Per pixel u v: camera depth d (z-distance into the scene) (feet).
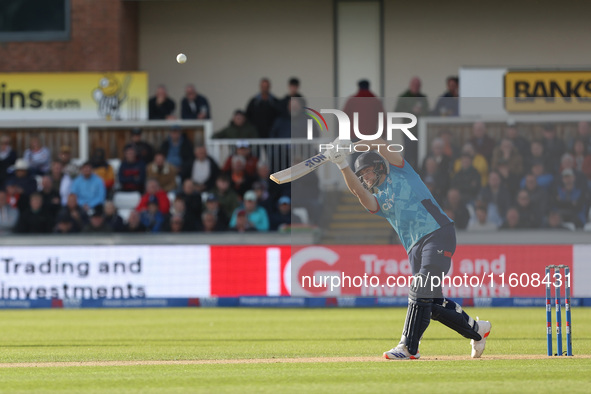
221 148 215.10
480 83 213.66
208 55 255.29
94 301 194.08
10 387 82.64
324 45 253.85
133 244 194.90
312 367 96.02
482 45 249.55
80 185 208.85
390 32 251.39
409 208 98.12
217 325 157.28
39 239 199.31
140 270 193.98
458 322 100.48
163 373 91.71
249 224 200.75
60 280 194.49
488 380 82.74
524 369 90.22
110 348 122.62
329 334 140.15
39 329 153.38
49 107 219.61
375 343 125.80
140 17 254.68
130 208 212.64
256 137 219.20
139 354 114.52
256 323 159.84
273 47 254.68
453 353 110.52
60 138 219.82
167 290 193.77
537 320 157.48
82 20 239.71
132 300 193.88
